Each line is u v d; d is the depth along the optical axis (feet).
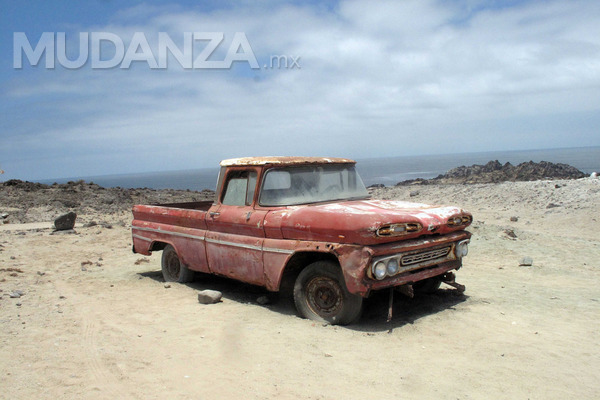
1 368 12.94
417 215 16.19
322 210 16.29
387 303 18.37
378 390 11.21
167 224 23.35
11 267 28.84
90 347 14.46
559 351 13.41
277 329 15.65
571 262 27.99
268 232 17.62
